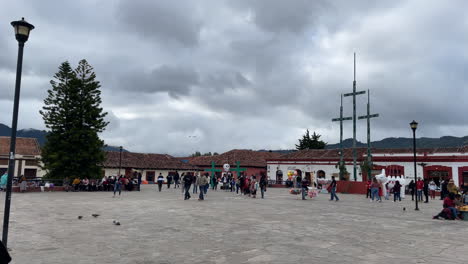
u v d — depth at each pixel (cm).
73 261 667
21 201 1902
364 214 1477
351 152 4538
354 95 3597
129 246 799
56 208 1560
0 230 984
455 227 1145
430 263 663
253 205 1791
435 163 3744
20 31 767
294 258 696
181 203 1852
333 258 698
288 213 1457
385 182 2578
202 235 934
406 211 1648
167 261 671
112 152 5406
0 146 4403
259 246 805
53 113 3478
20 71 768
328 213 1486
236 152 6094
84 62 3622
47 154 3447
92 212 1421
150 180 5391
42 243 823
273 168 5038
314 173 4653
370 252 754
